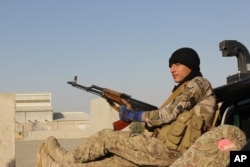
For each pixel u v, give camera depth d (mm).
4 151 7641
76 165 3883
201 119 3363
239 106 3684
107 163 3746
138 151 3488
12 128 7719
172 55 3654
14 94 7766
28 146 25984
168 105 3627
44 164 4320
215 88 3746
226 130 2807
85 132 45438
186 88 3451
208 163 2748
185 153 2877
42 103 78250
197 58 3625
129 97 4070
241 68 3865
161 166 3381
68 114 82312
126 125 4004
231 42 3855
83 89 4316
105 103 16500
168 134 3443
